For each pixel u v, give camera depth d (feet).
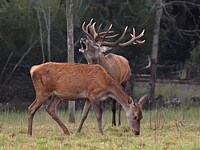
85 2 183.93
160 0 183.32
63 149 73.77
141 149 74.49
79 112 144.87
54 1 173.47
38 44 179.93
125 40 184.75
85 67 88.28
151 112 133.90
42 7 168.04
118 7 187.32
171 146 77.41
